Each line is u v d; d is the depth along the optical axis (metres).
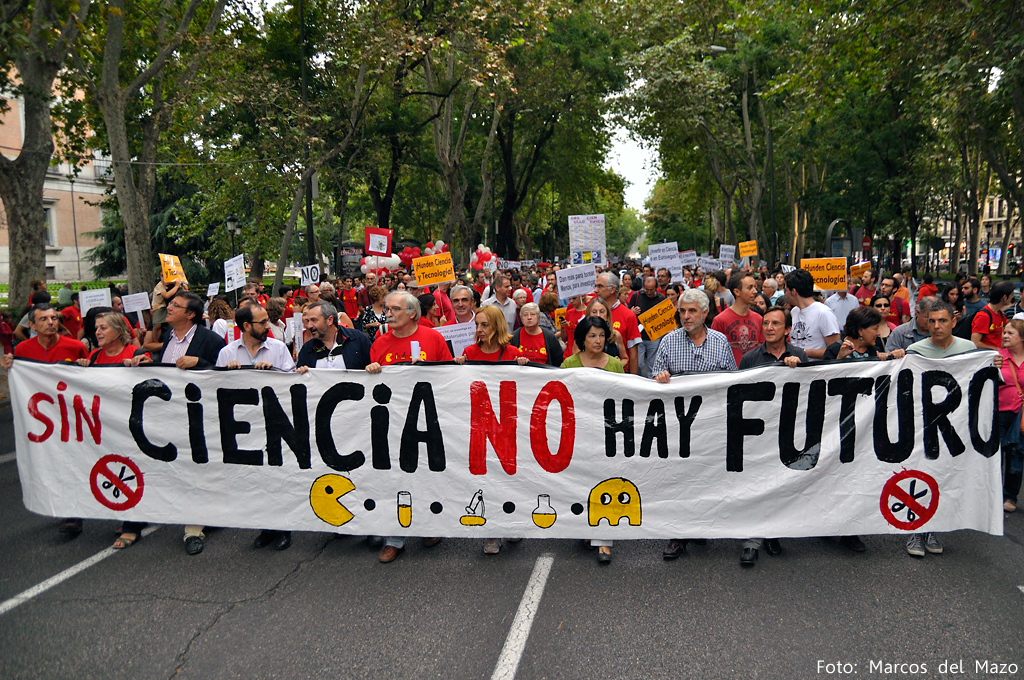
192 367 5.17
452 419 4.99
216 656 3.73
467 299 6.66
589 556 5.00
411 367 5.00
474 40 20.38
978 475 4.83
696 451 4.90
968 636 3.81
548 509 4.96
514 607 4.21
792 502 4.87
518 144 37.28
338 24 20.33
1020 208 20.67
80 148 20.08
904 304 10.54
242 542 5.34
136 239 16.14
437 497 5.02
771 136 31.70
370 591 4.46
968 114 18.27
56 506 5.34
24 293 13.67
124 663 3.68
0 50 12.20
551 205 54.25
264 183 23.50
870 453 4.86
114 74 15.46
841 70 20.30
